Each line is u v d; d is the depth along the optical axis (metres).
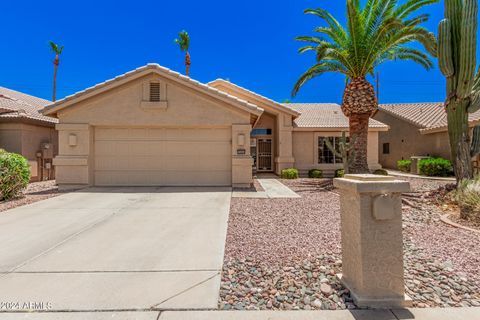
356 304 3.15
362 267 3.13
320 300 3.29
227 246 5.01
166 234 5.73
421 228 6.06
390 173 19.52
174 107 11.76
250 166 11.86
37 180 15.30
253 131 20.06
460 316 2.96
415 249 4.73
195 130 12.15
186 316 3.00
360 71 12.34
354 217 3.31
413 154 21.89
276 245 5.01
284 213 7.48
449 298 3.29
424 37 10.76
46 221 6.74
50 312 3.04
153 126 11.94
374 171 17.30
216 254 4.64
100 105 11.66
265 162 20.00
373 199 3.16
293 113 17.73
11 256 4.57
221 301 3.28
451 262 4.20
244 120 11.88
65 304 3.18
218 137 12.17
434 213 7.48
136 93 11.71
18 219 6.93
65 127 11.52
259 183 14.11
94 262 4.33
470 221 6.54
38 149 15.58
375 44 11.49
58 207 8.25
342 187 3.55
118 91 11.69
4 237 5.53
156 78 11.70
